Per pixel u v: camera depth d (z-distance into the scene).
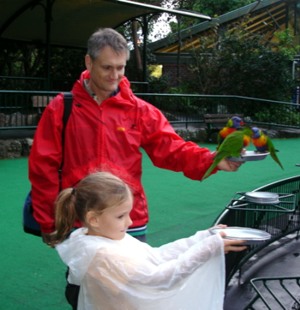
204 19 13.88
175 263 1.95
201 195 7.18
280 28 20.48
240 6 21.59
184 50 19.91
